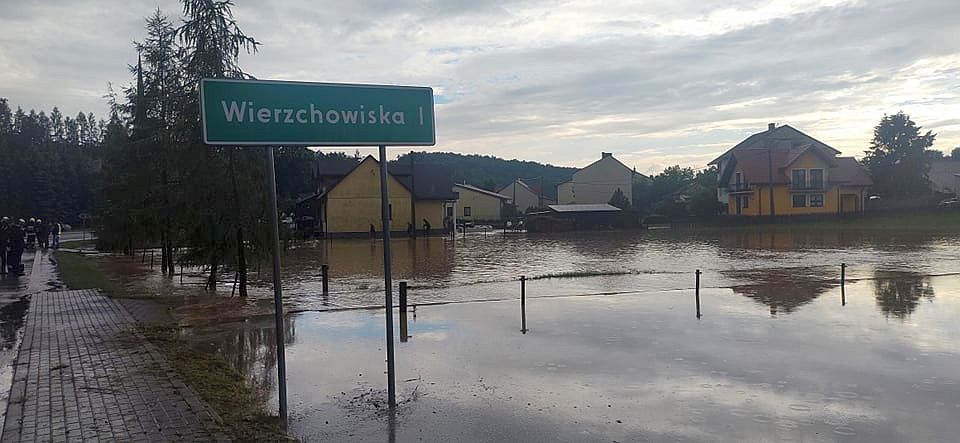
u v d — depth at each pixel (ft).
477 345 33.01
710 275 67.21
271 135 18.67
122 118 79.41
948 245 108.99
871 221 188.24
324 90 19.31
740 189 222.28
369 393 24.41
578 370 27.84
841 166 228.02
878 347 31.58
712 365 28.43
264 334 36.32
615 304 46.37
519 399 23.79
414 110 20.56
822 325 37.35
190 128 49.75
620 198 236.63
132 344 29.96
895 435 20.13
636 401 23.54
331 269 82.02
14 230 66.44
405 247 131.23
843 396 23.97
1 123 328.70
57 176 259.60
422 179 195.62
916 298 47.73
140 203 65.46
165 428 18.45
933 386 25.11
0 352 28.25
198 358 28.27
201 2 49.06
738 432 20.39
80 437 17.63
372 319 41.22
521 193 316.19
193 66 49.67
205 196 49.75
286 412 20.26
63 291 50.93
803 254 95.25
